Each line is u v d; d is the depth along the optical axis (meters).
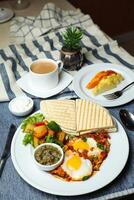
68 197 0.58
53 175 0.60
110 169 0.60
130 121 0.73
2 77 0.88
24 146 0.66
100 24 2.08
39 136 0.66
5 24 1.23
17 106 0.77
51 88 0.85
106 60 0.97
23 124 0.70
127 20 2.13
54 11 1.22
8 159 0.65
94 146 0.65
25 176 0.59
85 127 0.67
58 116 0.70
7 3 1.41
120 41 2.22
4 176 0.62
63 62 0.91
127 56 0.98
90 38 1.08
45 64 0.87
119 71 0.90
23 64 0.96
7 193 0.59
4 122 0.75
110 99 0.80
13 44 1.06
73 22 1.19
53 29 1.15
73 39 0.89
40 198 0.58
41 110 0.73
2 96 0.82
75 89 0.83
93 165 0.61
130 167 0.62
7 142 0.69
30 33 1.13
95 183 0.58
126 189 0.59
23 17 1.24
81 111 0.71
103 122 0.68
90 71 0.90
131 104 0.79
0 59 0.98
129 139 0.69
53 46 1.06
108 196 0.58
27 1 1.40
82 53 0.96
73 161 0.61
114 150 0.64
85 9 1.95
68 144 0.65
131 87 0.85
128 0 2.01
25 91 0.84
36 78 0.82
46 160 0.61
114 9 2.03
